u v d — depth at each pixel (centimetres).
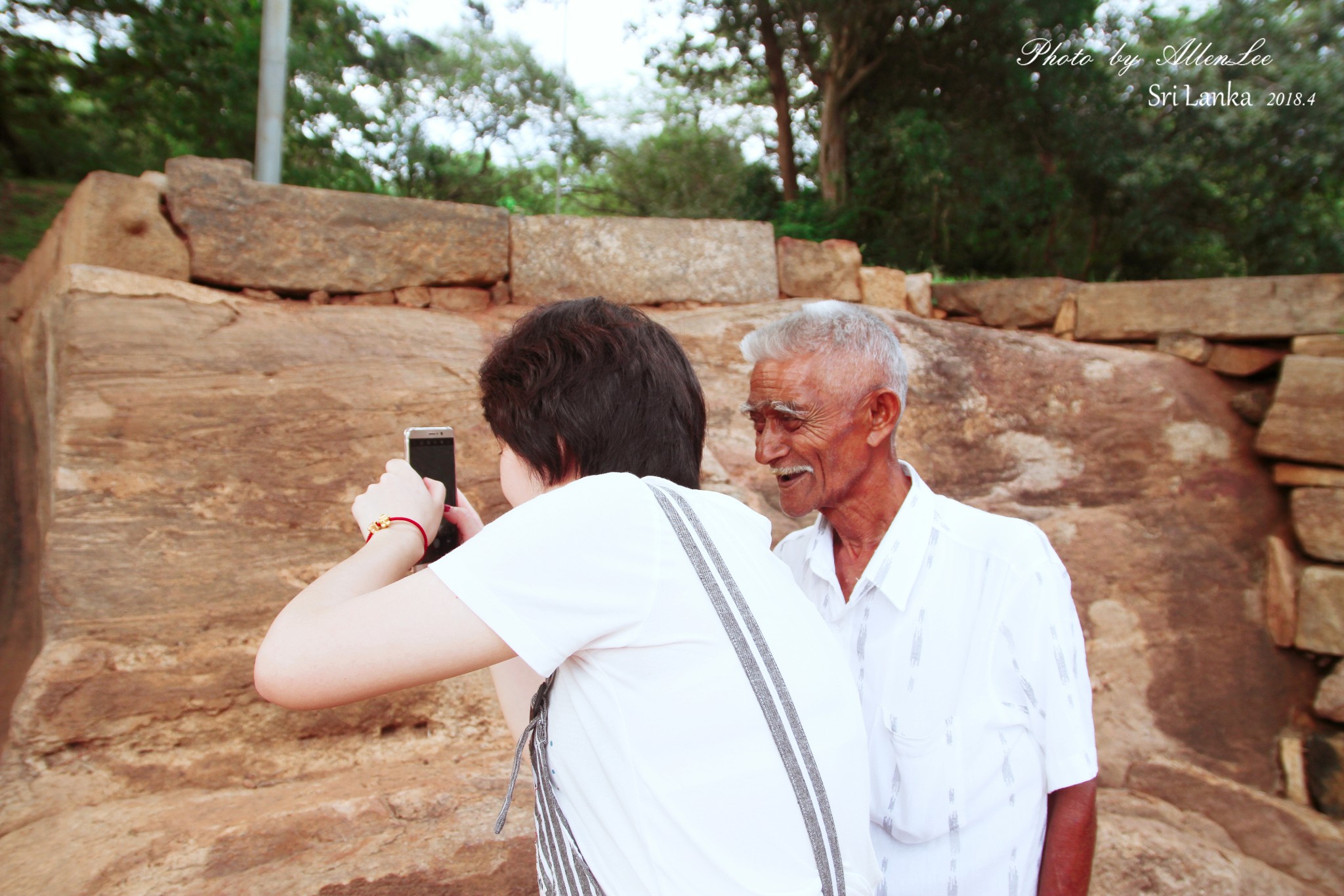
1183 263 1622
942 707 133
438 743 262
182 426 268
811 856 82
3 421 382
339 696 76
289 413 284
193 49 1045
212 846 198
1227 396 421
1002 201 1353
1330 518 377
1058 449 387
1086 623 351
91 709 229
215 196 307
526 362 97
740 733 81
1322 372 382
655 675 81
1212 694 358
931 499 144
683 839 79
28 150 1055
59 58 1036
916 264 1423
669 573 83
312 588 84
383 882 193
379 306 333
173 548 254
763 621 86
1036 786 132
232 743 242
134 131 1138
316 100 1125
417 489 104
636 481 88
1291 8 1399
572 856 84
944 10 1389
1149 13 1470
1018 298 444
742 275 392
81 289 273
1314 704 371
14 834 204
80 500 249
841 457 140
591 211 1966
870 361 139
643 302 378
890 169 1459
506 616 77
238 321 296
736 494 329
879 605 139
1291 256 1424
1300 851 290
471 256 350
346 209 328
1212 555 383
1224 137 1329
